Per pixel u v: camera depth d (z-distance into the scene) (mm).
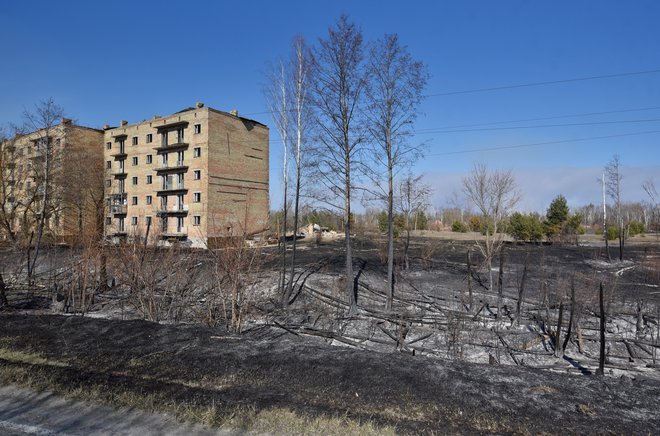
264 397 6750
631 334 14180
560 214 44562
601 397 7000
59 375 7512
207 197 43812
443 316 15383
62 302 15898
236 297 12898
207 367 8367
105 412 6109
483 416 6227
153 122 49031
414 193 29188
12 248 25578
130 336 10586
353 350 9570
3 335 10703
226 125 46000
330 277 21219
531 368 8750
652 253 31344
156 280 15375
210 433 5469
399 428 5688
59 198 29922
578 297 16203
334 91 16250
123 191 52281
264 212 49375
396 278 22359
